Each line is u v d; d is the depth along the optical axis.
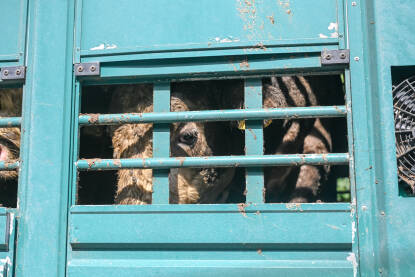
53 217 2.75
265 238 2.58
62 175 2.79
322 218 2.57
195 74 2.86
